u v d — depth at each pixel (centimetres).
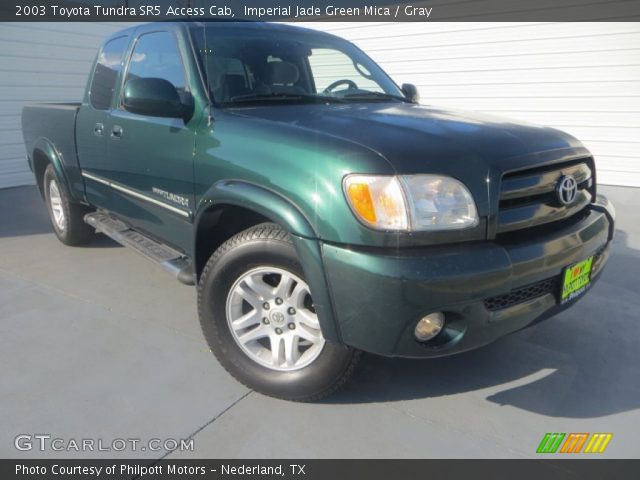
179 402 242
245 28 320
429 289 187
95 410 235
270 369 242
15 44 734
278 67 303
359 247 195
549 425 229
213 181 247
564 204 229
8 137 749
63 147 412
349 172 195
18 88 749
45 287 377
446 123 236
